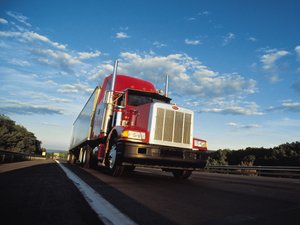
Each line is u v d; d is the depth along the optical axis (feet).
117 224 8.86
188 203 13.34
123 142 23.13
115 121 29.09
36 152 326.03
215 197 15.81
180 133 25.00
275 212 11.84
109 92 29.81
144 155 23.11
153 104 24.56
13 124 249.14
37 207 11.05
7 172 27.96
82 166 45.68
